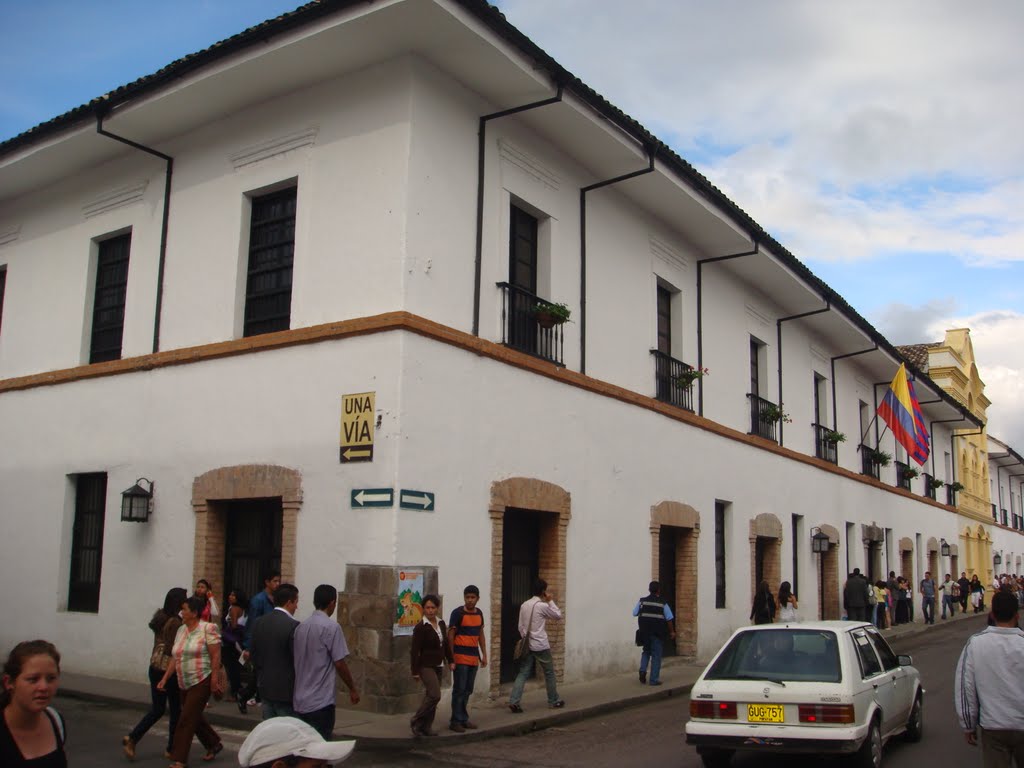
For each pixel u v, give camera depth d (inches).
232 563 494.0
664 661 649.0
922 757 363.6
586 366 579.2
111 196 590.2
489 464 478.9
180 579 494.3
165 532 507.8
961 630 1129.4
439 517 441.1
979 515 1798.7
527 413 512.4
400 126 457.4
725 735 314.5
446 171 477.1
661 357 671.1
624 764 344.8
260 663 293.4
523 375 512.1
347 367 446.0
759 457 816.3
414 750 364.5
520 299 526.6
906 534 1266.0
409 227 447.5
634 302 641.0
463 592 441.7
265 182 507.5
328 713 284.5
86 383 571.5
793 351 929.5
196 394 508.7
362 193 465.1
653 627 552.4
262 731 159.3
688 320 715.4
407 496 421.7
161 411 524.4
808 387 962.7
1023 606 1652.3
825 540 914.1
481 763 344.5
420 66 464.8
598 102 522.3
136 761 344.5
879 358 1089.4
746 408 805.2
